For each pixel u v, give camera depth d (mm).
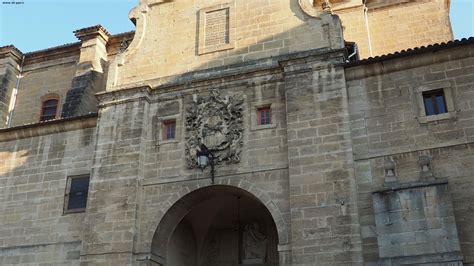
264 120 20312
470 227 16125
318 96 19453
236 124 20359
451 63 18375
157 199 20328
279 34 21469
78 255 21109
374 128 18500
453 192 16719
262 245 22844
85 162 22953
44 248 21875
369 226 17172
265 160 19469
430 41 25562
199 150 20375
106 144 21672
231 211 23688
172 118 21516
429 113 18172
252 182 19312
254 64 21234
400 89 18703
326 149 18547
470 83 17875
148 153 21250
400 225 16578
